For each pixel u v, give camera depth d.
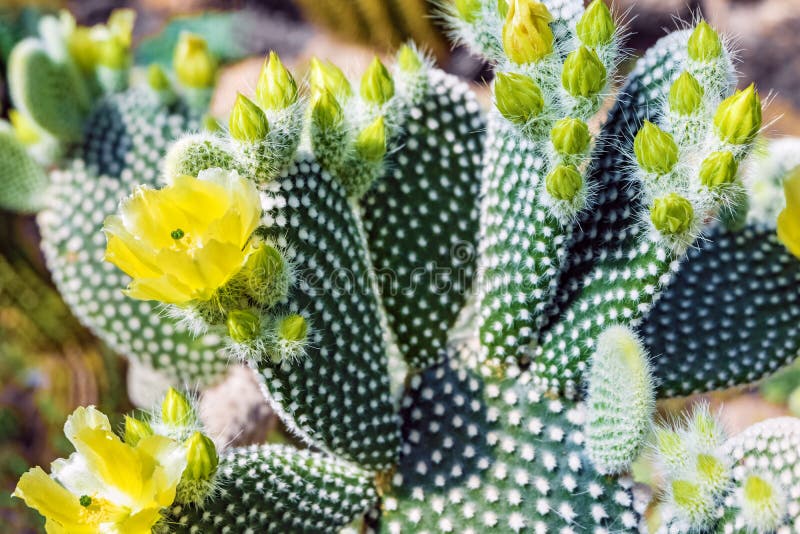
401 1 1.06
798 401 0.85
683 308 0.53
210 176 0.45
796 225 0.50
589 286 0.50
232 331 0.46
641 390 0.48
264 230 0.47
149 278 0.45
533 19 0.48
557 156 0.49
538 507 0.50
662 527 0.50
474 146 0.55
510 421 0.51
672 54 0.50
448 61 1.09
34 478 0.45
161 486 0.45
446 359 0.53
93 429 0.44
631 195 0.50
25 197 0.68
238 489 0.47
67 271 0.64
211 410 0.65
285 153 0.48
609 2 1.07
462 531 0.51
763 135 0.55
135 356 0.64
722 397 0.77
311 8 1.15
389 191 0.53
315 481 0.50
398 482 0.51
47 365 0.83
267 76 0.47
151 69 0.66
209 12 1.29
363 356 0.50
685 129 0.48
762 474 0.48
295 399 0.48
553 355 0.51
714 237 0.53
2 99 1.13
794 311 0.53
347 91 0.52
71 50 0.67
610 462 0.49
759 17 1.08
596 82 0.48
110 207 0.64
